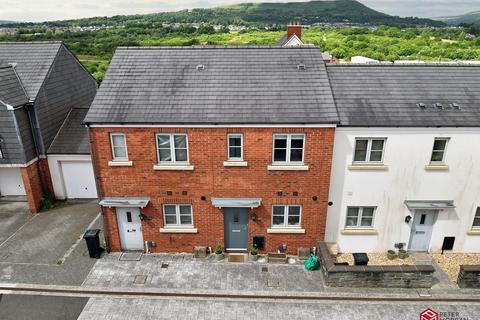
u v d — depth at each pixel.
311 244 16.22
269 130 14.39
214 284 14.58
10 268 15.58
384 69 17.12
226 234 16.28
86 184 21.62
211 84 15.84
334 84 16.42
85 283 14.68
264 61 16.83
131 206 15.38
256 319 13.01
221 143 14.63
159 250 16.50
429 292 14.15
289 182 15.16
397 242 16.42
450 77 16.78
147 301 13.84
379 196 15.62
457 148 14.95
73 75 24.33
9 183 21.75
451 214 15.89
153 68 16.70
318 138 14.48
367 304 13.67
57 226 18.89
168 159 15.27
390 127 14.52
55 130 21.66
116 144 15.10
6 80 19.45
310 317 13.09
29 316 13.21
